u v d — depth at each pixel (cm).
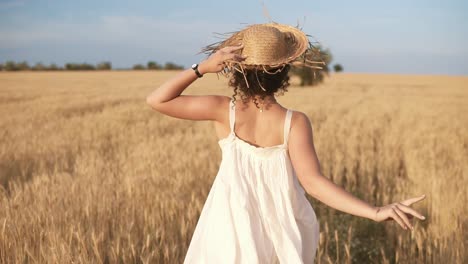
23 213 473
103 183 631
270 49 218
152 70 11012
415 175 822
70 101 2617
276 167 225
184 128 1586
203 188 659
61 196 551
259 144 229
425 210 602
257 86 225
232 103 232
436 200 582
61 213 478
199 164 808
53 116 1895
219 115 234
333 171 850
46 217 462
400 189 692
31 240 425
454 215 526
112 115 1841
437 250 466
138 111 2034
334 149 1063
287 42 230
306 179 218
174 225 500
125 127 1491
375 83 6731
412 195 674
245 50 222
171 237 450
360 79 8150
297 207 231
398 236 507
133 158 895
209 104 232
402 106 2550
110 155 1023
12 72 9244
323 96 3353
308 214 236
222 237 219
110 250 412
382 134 1418
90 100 2673
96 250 383
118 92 3606
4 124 1638
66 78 6738
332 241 516
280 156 226
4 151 975
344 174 875
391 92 4422
